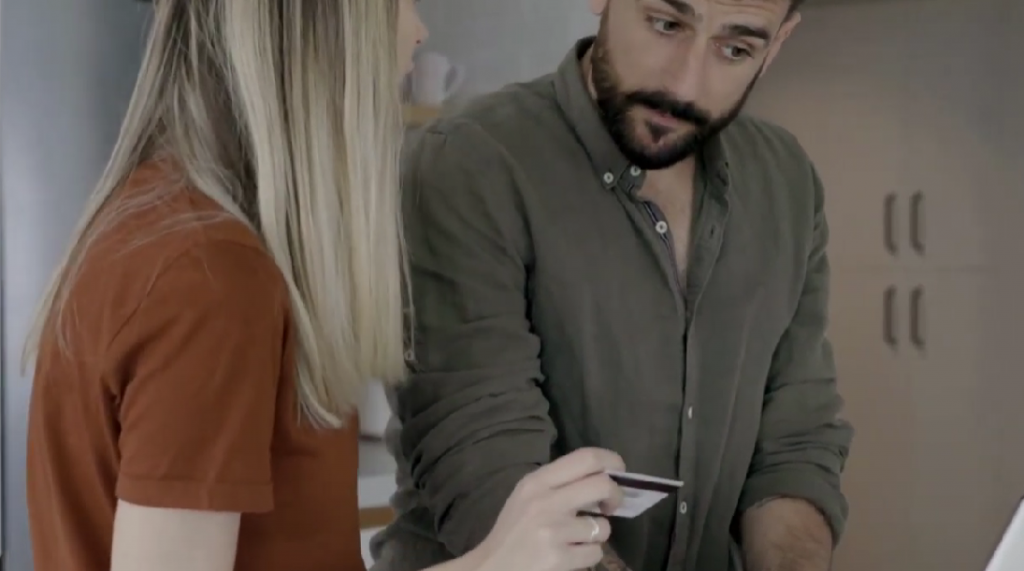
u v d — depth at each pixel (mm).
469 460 1062
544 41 1188
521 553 749
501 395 1087
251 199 745
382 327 818
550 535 746
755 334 1149
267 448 682
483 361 1100
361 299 799
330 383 776
